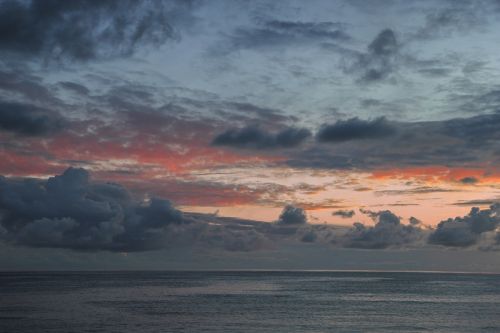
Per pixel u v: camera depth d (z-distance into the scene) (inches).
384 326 2827.3
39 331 2578.7
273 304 4079.7
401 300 4562.0
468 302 4357.8
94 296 4766.2
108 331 2586.1
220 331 2625.5
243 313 3383.4
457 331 2691.9
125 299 4453.7
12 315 3171.8
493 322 3016.7
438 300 4566.9
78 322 2881.4
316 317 3186.5
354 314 3363.7
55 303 3969.0
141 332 2568.9
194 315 3250.5
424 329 2743.6
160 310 3531.0
